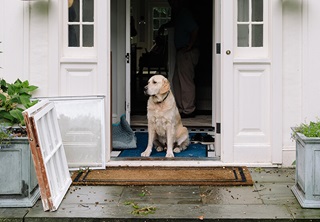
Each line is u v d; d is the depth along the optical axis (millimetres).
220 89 5375
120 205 4168
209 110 8859
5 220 3896
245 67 5230
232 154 5289
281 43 5172
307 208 4074
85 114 5188
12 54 5250
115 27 6832
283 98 5234
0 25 5234
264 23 5273
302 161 4199
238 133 5293
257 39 5312
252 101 5262
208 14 9125
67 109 5168
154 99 5672
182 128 6008
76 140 5176
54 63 5242
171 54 8664
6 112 4355
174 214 3963
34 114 3930
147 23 12531
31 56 5266
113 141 6137
